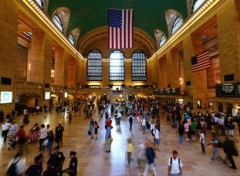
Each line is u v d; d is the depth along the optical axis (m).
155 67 39.72
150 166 5.42
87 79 45.41
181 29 24.33
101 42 45.62
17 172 3.74
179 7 24.44
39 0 20.70
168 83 30.98
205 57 17.86
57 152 4.50
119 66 46.38
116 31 17.33
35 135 8.87
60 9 26.02
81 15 30.83
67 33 30.34
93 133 10.99
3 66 13.96
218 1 16.58
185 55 23.92
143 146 6.15
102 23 35.53
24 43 28.98
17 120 14.12
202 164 6.36
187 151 7.81
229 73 15.08
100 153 7.53
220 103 15.23
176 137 10.22
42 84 21.23
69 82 35.75
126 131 11.76
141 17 32.59
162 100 32.03
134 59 46.56
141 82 46.00
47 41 22.55
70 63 35.97
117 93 39.81
